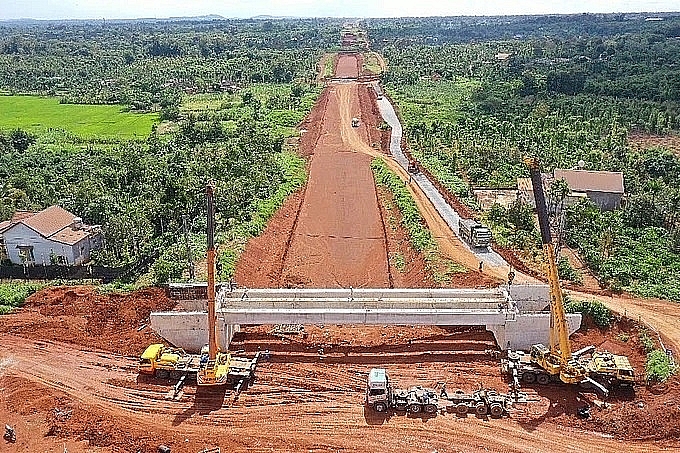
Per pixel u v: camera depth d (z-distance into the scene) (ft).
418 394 121.60
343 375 133.90
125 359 140.56
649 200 229.04
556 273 122.93
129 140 360.28
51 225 195.21
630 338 149.89
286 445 112.27
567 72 501.56
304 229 227.61
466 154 318.65
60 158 315.17
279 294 151.64
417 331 154.10
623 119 399.24
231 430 116.57
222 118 416.05
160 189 237.04
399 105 474.90
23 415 121.19
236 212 225.35
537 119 401.08
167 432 116.06
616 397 125.59
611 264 188.65
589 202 233.96
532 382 130.31
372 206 252.21
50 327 153.17
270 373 134.31
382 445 112.27
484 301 146.92
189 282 166.20
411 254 200.64
